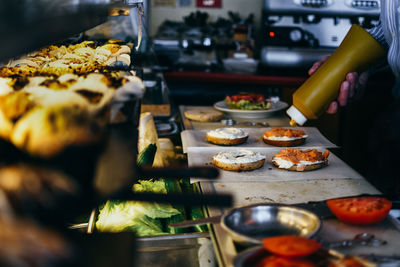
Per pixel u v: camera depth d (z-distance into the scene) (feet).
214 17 15.44
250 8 15.39
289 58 12.41
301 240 2.42
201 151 5.41
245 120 7.32
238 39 13.85
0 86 2.33
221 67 13.48
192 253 3.03
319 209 3.41
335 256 2.34
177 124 7.29
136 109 2.37
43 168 1.97
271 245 2.39
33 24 1.49
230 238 2.85
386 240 2.94
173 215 3.68
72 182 1.94
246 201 3.80
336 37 12.37
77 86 2.26
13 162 2.00
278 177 4.44
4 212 1.72
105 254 2.29
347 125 12.07
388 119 12.07
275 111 7.48
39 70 3.26
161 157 4.99
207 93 12.37
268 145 5.70
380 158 12.24
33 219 1.77
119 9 4.43
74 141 2.02
